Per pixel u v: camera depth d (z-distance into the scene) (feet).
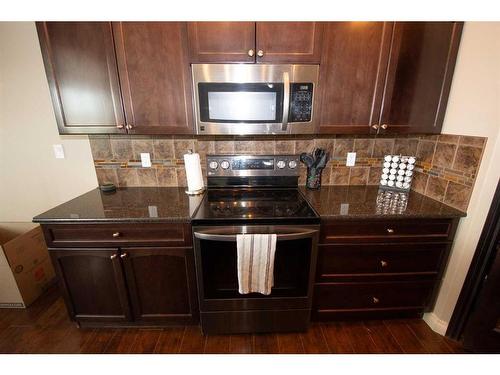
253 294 4.88
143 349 4.96
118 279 4.76
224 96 4.55
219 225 4.35
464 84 4.49
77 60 4.42
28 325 5.50
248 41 4.33
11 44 5.31
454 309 5.02
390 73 4.62
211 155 5.91
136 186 6.22
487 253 4.43
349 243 4.75
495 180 4.17
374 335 5.27
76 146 5.99
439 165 5.13
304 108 4.71
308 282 4.81
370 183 6.34
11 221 6.56
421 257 4.95
